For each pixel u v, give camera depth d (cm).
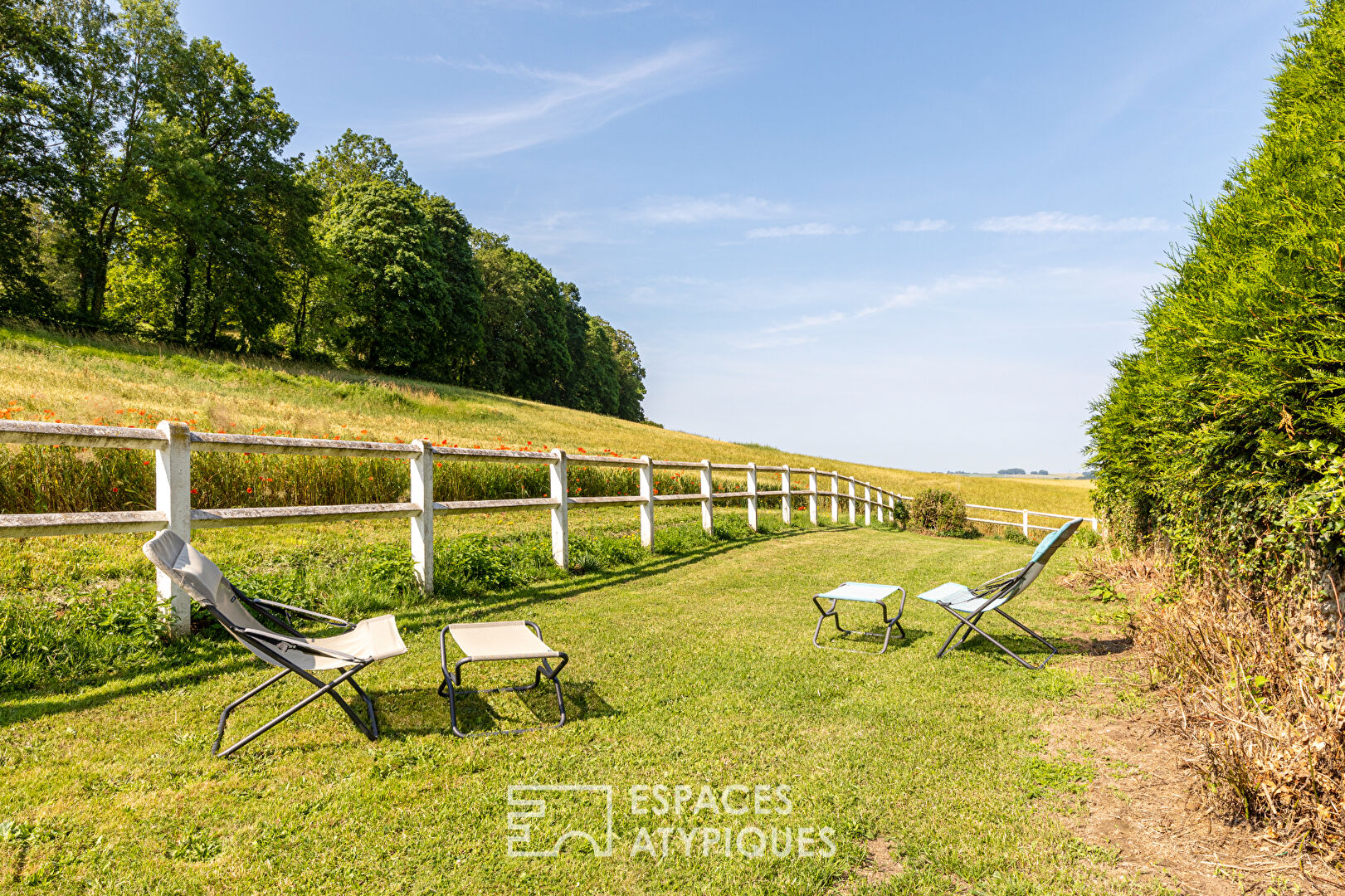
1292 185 421
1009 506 2903
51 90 2984
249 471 830
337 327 4294
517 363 6191
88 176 3153
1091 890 232
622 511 1336
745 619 612
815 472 1522
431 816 270
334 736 337
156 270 3406
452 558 667
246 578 529
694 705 399
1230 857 252
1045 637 562
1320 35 497
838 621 589
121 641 413
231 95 3644
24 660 381
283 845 246
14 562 554
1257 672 343
